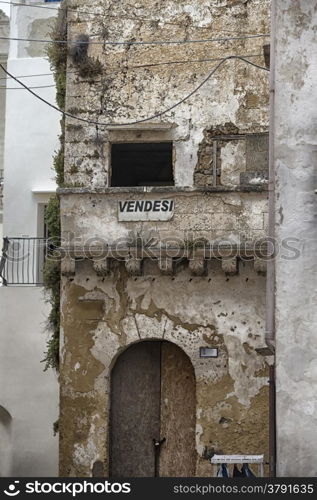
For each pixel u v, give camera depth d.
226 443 22.12
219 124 23.05
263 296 22.41
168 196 22.62
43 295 24.58
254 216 22.34
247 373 22.27
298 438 16.36
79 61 23.41
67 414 22.69
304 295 16.62
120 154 25.98
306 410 16.39
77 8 23.66
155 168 27.64
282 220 16.89
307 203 16.84
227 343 22.41
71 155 23.25
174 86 23.23
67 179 23.19
